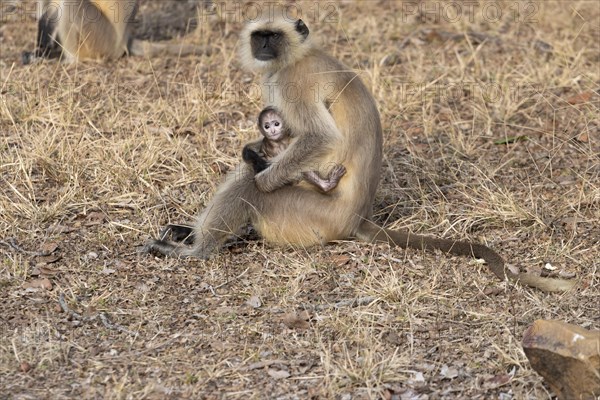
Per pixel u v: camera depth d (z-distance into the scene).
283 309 10.35
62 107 15.00
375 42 18.27
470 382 8.96
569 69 16.58
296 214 11.56
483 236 12.10
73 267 11.28
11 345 9.55
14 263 11.13
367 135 11.63
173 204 12.84
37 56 17.67
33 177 13.37
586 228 12.13
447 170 13.80
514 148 14.42
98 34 17.50
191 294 10.73
